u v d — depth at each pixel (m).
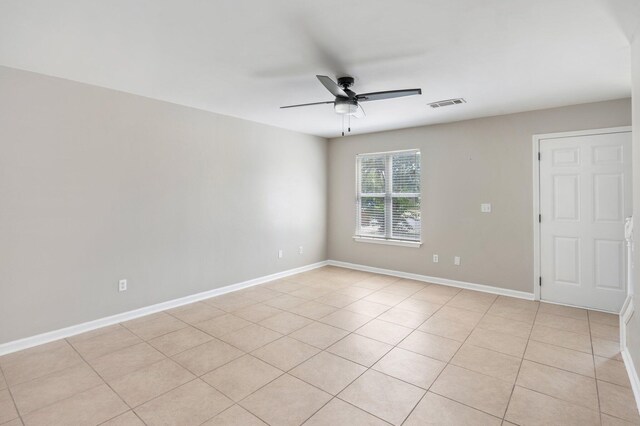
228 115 4.43
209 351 2.82
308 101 3.79
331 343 2.96
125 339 3.05
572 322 3.42
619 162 3.63
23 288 2.87
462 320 3.48
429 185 4.95
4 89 2.75
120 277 3.47
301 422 1.94
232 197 4.53
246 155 4.70
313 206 5.88
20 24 2.10
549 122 4.01
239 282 4.65
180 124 3.94
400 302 4.07
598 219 3.75
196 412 2.03
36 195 2.92
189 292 4.07
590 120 3.77
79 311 3.19
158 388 2.29
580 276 3.86
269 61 2.69
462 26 2.15
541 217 4.09
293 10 1.95
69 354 2.77
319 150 5.97
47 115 2.97
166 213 3.83
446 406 2.08
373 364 2.60
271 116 4.47
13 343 2.82
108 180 3.36
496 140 4.37
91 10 1.94
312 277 5.30
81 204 3.19
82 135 3.18
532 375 2.43
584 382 2.34
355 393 2.22
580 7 1.93
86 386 2.31
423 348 2.86
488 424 1.92
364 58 2.63
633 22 2.09
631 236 2.65
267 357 2.71
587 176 3.80
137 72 2.92
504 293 4.35
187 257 4.05
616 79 3.08
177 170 3.92
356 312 3.73
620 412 2.02
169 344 2.95
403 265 5.27
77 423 1.94
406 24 2.12
